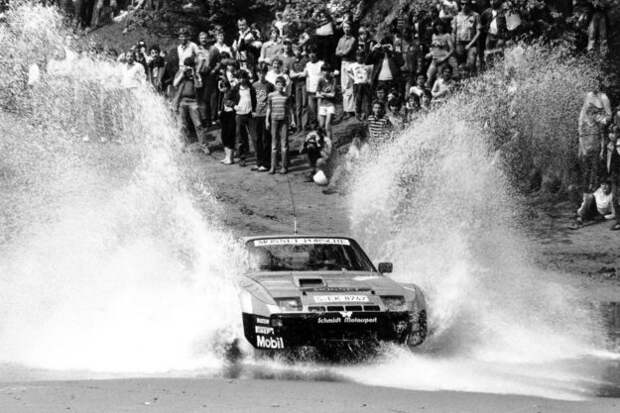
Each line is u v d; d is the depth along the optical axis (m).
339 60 94.81
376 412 24.83
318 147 80.81
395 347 34.03
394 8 95.56
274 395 26.98
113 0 126.88
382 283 35.97
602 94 71.00
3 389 27.45
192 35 115.38
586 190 70.50
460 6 83.56
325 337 33.16
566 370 33.59
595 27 79.31
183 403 25.66
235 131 85.88
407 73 84.38
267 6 114.06
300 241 40.34
